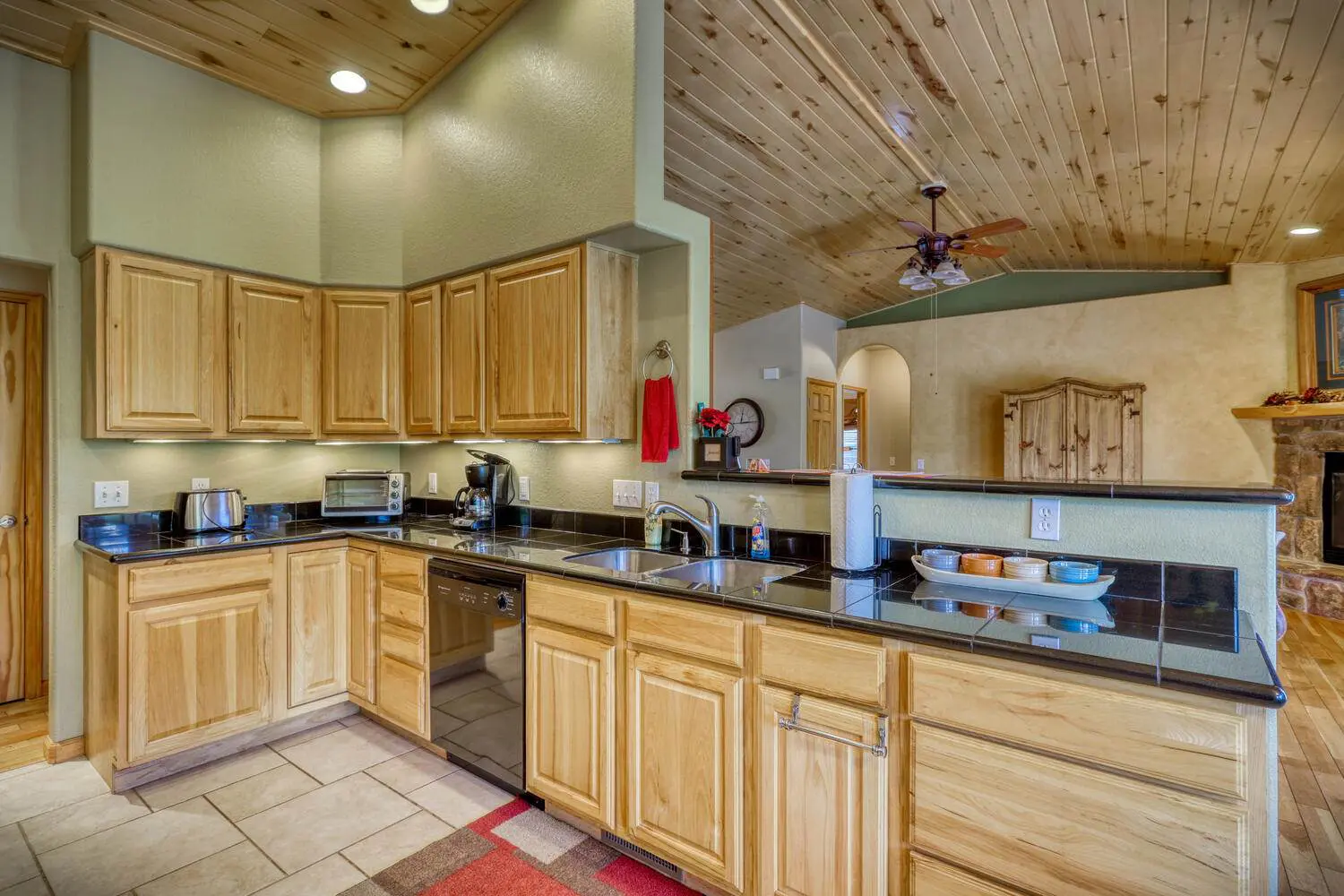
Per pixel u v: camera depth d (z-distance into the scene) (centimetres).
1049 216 496
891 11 276
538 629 217
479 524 304
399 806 231
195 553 252
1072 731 124
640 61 229
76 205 266
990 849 133
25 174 261
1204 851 113
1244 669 115
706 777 176
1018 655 128
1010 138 373
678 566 219
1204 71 287
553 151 252
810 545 226
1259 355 566
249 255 299
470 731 241
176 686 249
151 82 271
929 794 141
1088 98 323
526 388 265
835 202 469
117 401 262
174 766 252
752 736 170
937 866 141
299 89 301
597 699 201
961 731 137
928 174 426
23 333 318
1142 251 562
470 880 192
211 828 218
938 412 723
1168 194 430
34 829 216
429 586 257
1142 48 278
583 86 241
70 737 269
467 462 342
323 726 295
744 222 494
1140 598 167
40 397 323
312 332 319
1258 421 563
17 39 255
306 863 199
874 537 206
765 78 324
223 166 292
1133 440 603
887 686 147
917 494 203
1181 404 598
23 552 320
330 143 323
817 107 348
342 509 319
